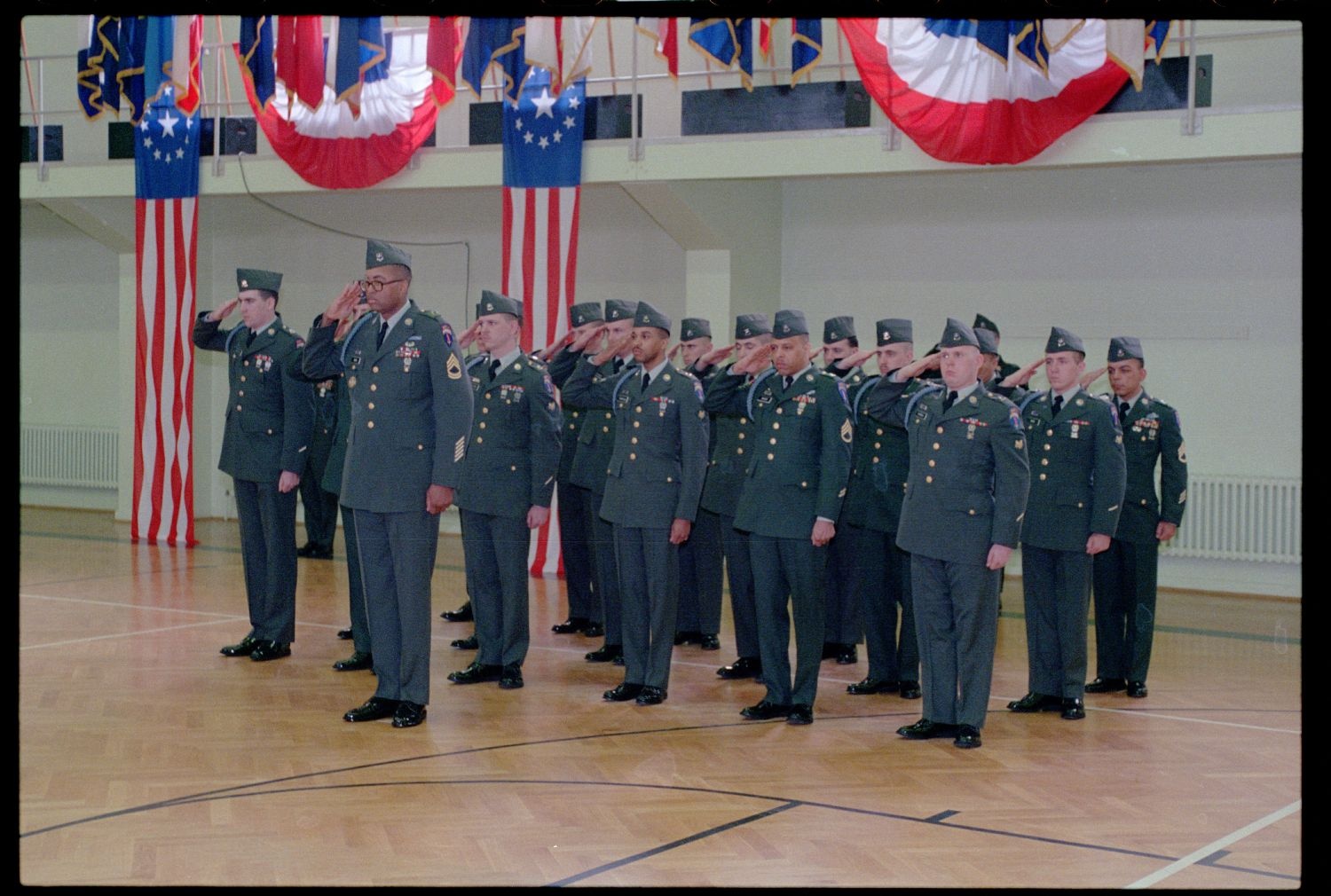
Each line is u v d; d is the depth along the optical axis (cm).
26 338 1258
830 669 600
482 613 544
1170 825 356
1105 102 726
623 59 920
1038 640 509
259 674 545
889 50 760
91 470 1227
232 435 576
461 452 452
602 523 600
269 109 916
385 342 456
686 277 948
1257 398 855
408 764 408
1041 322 913
